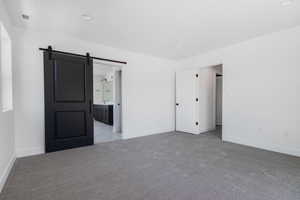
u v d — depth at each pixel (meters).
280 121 2.91
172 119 5.07
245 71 3.40
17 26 2.67
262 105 3.15
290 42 2.78
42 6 2.09
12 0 1.96
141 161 2.51
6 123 2.08
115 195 1.60
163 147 3.27
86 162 2.46
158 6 2.11
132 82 4.16
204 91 4.75
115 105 4.95
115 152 2.95
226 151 3.00
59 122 3.02
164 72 4.84
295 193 1.63
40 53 2.88
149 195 1.60
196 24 2.63
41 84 2.90
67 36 3.13
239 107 3.52
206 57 4.23
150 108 4.52
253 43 3.26
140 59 4.29
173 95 5.09
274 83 2.98
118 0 1.96
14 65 2.64
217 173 2.09
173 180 1.91
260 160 2.54
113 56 3.81
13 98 2.62
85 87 3.32
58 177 1.97
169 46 3.75
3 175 1.83
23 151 2.73
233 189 1.71
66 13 2.28
